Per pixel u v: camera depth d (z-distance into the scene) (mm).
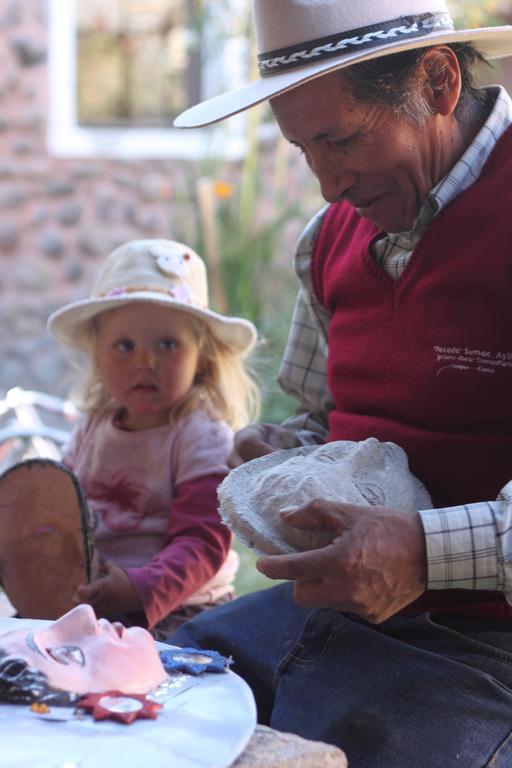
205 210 5273
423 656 1657
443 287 1695
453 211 1692
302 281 2039
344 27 1615
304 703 1701
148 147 6742
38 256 6637
